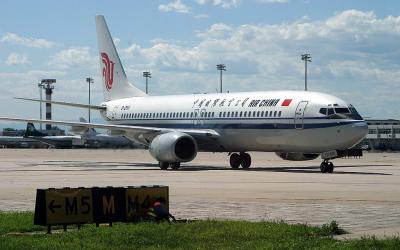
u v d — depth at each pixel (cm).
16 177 5519
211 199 3509
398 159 10244
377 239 1995
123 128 7094
